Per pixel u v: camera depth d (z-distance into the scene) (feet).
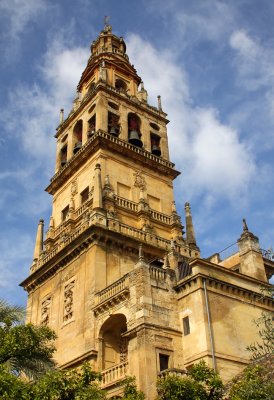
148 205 144.77
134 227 136.46
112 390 96.27
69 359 113.91
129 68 186.19
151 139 169.78
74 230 138.10
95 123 161.89
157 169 158.30
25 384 62.08
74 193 151.64
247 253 122.62
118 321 108.37
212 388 71.51
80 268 124.67
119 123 161.07
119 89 169.17
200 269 103.45
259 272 119.75
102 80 164.66
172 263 112.27
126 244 126.11
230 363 96.27
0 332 76.28
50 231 151.12
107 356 108.06
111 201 135.64
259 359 96.48
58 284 131.75
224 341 98.17
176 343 98.22
